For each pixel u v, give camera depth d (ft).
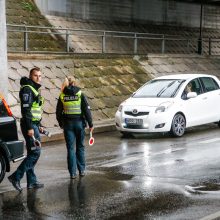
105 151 52.75
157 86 66.28
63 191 35.81
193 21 159.02
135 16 137.18
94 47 111.45
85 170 43.16
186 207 30.96
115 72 92.02
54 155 51.44
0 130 37.09
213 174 40.09
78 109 39.99
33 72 36.32
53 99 73.41
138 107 61.87
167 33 145.07
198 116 65.10
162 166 43.75
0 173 37.27
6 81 59.26
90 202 32.63
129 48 122.42
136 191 35.27
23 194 35.19
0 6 57.82
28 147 36.24
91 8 123.03
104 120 74.90
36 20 106.63
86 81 83.51
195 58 118.93
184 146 54.34
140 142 58.49
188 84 65.51
